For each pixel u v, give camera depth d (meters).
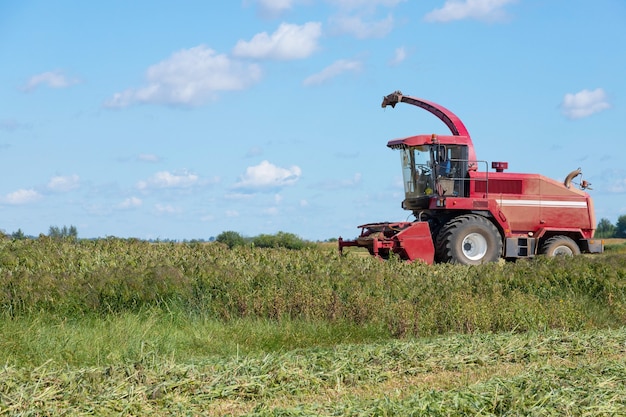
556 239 21.41
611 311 13.73
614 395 6.43
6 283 11.48
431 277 14.94
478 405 6.14
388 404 6.16
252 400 6.89
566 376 7.36
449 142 20.58
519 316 12.37
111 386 6.99
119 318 11.04
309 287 12.86
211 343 10.27
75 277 12.12
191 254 15.81
